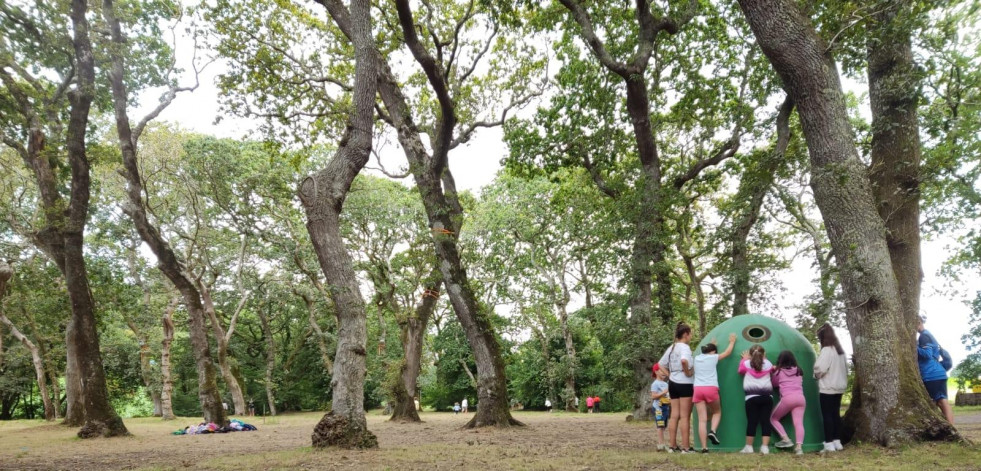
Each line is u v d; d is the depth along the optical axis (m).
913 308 9.46
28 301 28.70
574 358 36.38
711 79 20.11
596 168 21.17
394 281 27.77
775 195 12.69
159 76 19.22
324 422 10.80
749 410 8.26
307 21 18.84
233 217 28.94
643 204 17.06
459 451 10.00
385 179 31.70
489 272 31.16
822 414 8.34
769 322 9.06
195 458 10.43
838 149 9.02
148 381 36.44
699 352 9.15
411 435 15.12
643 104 18.33
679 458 7.75
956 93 10.37
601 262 18.78
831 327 8.61
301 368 47.72
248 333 47.97
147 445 14.05
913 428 8.01
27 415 48.19
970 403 24.09
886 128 9.62
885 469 6.33
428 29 17.06
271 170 27.33
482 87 20.88
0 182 26.88
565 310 36.22
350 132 12.23
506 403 17.58
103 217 28.59
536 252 33.56
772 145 18.69
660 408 9.32
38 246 22.09
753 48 18.45
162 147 28.53
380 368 30.77
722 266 14.75
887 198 9.81
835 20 11.39
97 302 24.81
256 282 35.56
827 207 9.05
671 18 17.97
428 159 17.91
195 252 33.78
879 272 8.56
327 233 11.35
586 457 8.58
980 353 21.30
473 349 17.75
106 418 17.02
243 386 37.41
